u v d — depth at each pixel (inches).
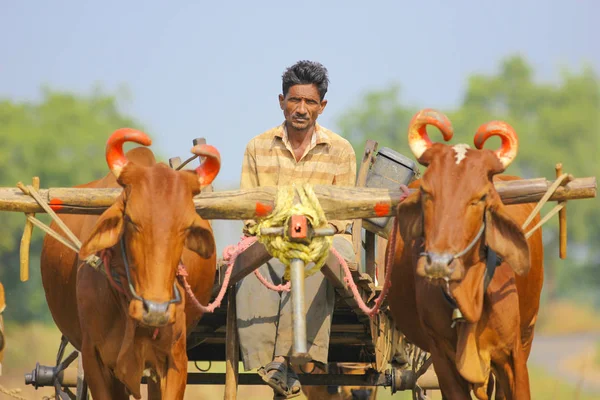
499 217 466.0
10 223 2662.4
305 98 619.2
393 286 586.6
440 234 446.9
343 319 634.2
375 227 594.6
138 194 440.1
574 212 4163.4
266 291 575.8
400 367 685.3
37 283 2765.7
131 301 436.5
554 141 4446.4
